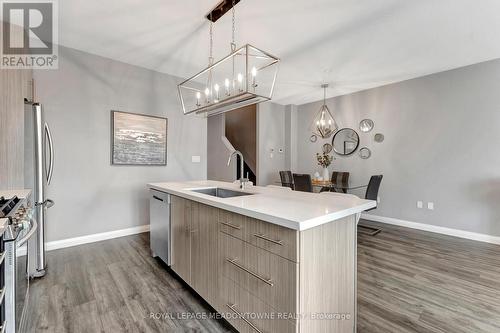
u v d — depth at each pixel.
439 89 3.94
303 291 1.20
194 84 4.43
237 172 6.11
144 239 3.47
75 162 3.22
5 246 1.25
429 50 3.22
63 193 3.13
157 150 3.96
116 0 2.23
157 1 2.25
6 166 2.30
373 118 4.79
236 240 1.53
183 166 4.30
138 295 2.04
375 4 2.29
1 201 1.58
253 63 3.65
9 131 2.32
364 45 3.09
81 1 2.24
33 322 1.69
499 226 3.39
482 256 2.92
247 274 1.45
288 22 2.60
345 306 1.48
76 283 2.22
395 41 2.98
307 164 6.14
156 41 3.01
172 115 4.16
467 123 3.66
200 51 3.28
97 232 3.41
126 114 3.63
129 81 3.67
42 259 2.36
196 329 1.64
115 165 3.56
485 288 2.18
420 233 3.89
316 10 2.39
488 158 3.48
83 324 1.67
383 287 2.19
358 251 3.07
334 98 5.45
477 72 3.57
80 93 3.24
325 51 3.26
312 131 6.00
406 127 4.32
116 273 2.42
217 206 1.65
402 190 4.37
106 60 3.46
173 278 2.33
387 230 4.06
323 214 1.27
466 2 2.25
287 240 1.21
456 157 3.77
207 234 1.81
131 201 3.72
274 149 6.27
